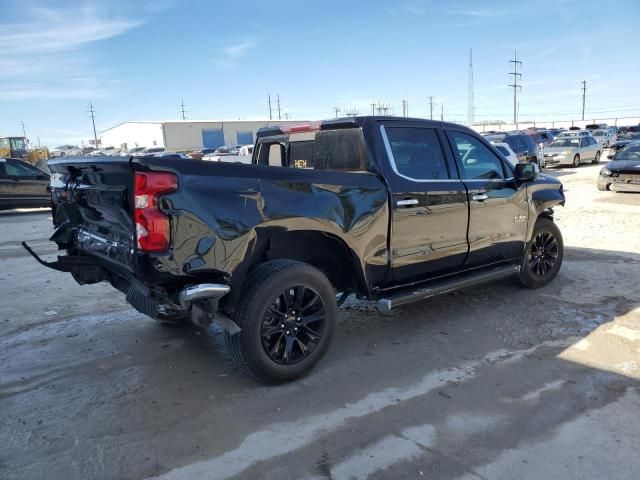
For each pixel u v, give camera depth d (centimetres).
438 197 452
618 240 861
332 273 436
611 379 376
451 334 467
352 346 444
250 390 369
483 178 509
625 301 545
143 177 304
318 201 370
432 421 324
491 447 296
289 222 356
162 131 7706
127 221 329
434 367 401
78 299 594
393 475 273
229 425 323
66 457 291
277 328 366
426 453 292
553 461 282
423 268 459
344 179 390
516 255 560
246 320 349
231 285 340
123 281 409
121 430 318
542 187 579
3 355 433
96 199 369
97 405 349
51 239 449
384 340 457
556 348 431
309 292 379
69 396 362
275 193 351
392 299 416
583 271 666
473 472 274
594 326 477
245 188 338
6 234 1119
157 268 310
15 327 500
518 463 281
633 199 1376
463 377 383
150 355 431
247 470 279
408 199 428
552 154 2717
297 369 377
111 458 290
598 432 308
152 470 279
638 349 427
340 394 361
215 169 330
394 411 337
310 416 333
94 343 458
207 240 323
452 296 573
